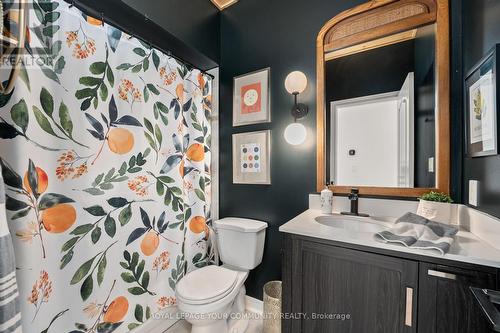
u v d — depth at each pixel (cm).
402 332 85
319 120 147
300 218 127
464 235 95
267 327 144
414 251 83
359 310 94
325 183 145
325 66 147
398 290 86
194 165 174
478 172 94
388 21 131
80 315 107
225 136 191
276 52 166
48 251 96
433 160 119
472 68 97
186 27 158
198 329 131
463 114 108
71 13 105
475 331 74
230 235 162
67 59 103
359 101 138
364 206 133
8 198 84
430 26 121
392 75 130
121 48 125
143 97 136
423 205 111
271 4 169
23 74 87
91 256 111
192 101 173
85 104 109
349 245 96
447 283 78
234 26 186
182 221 160
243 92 180
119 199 123
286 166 161
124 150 126
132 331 132
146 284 137
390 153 130
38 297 91
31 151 90
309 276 105
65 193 102
